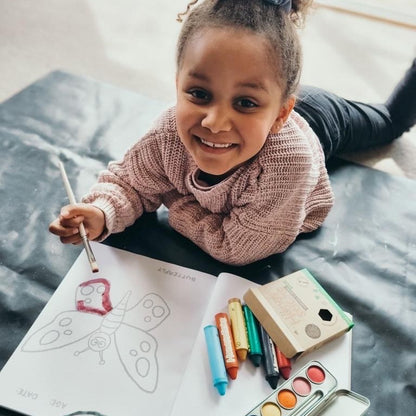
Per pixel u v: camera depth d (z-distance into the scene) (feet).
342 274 2.16
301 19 1.85
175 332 1.79
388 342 1.91
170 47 4.82
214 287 1.93
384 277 2.18
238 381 1.65
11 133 2.67
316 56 4.94
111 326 1.78
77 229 1.88
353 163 2.89
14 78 4.06
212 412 1.57
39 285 1.92
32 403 1.55
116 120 2.95
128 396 1.60
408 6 5.80
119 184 2.16
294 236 2.14
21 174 2.43
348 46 5.16
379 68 4.86
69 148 2.67
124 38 4.86
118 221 2.08
